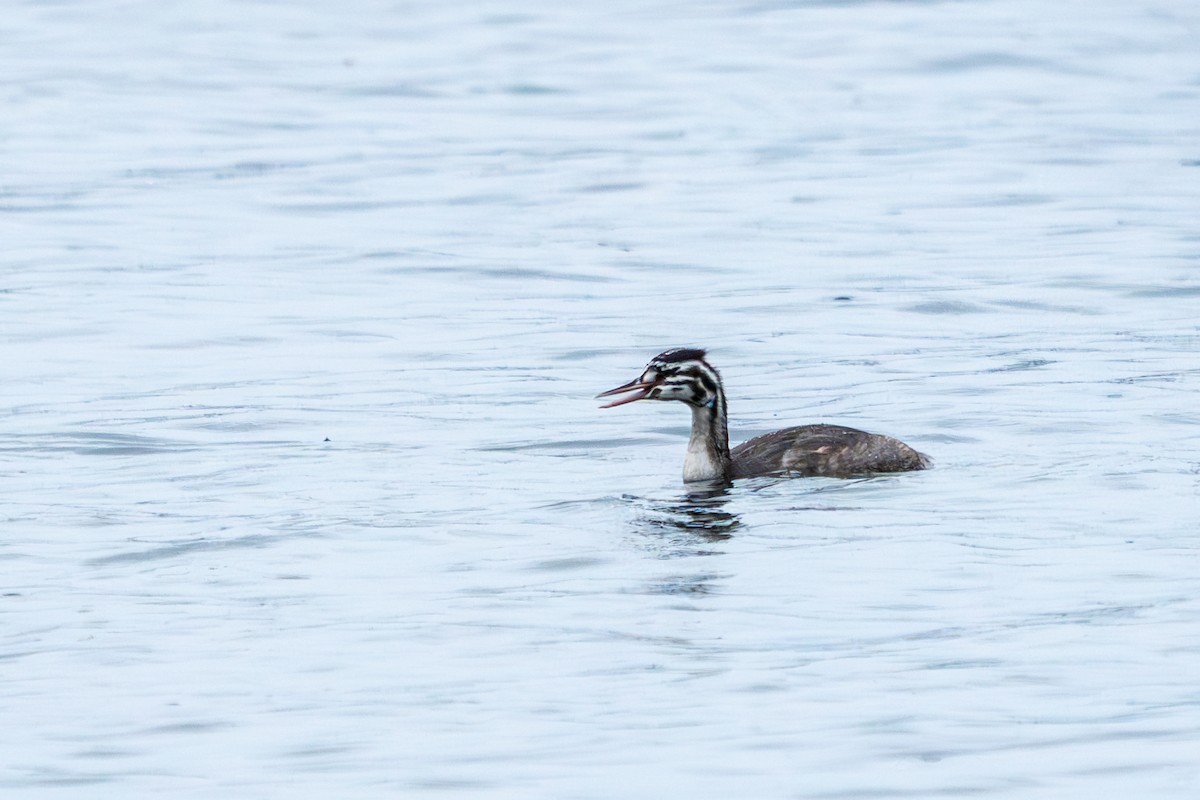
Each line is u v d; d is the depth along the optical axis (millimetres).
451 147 44594
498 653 13016
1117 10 64562
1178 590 14023
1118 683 12148
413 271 31203
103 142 45375
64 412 21672
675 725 11594
